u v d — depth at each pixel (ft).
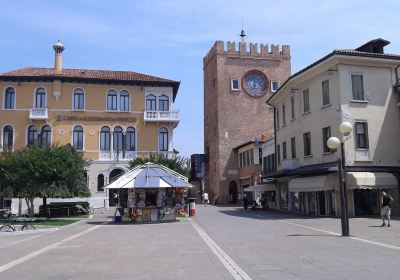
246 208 144.15
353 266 36.65
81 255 46.37
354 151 101.24
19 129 164.04
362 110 103.50
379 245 50.26
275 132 151.43
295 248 48.62
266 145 167.43
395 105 106.42
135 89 171.94
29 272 36.45
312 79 116.26
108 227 86.69
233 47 232.73
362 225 76.02
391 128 104.99
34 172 108.47
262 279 31.73
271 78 234.17
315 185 101.86
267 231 70.54
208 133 250.78
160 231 75.15
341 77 103.19
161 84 172.65
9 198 142.72
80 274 35.17
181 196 114.42
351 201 99.50
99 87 169.78
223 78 230.07
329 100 107.65
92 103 168.55
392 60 105.29
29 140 164.14
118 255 45.85
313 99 115.65
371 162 101.91
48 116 165.07
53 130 164.96
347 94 103.09
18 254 48.01
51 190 114.32
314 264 37.83
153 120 169.07
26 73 167.12
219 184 222.89
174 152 173.37
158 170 106.63
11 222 98.78
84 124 167.22
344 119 101.76
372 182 97.45
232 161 225.56
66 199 152.97
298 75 119.03
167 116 170.50
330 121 106.73
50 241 61.36
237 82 231.30
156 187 100.17
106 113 168.96
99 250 50.34
